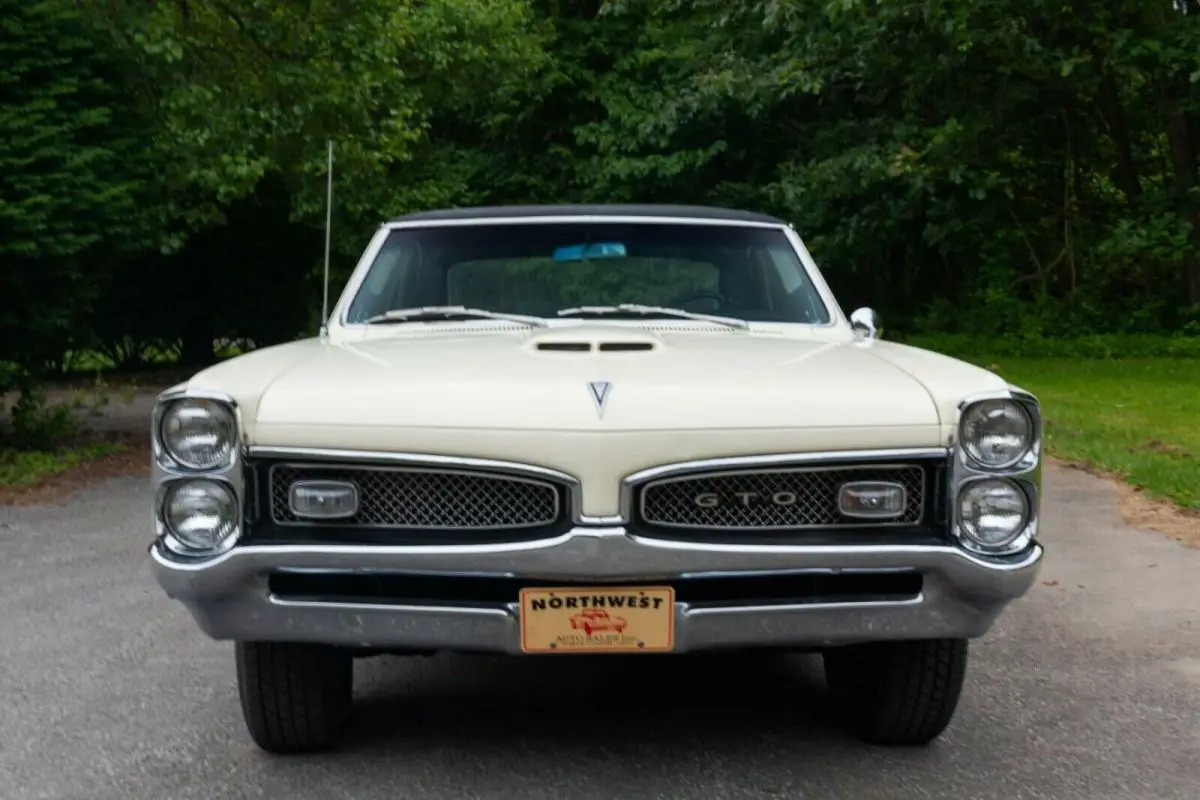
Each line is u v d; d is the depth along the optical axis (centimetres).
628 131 2580
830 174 2292
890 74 2314
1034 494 367
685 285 516
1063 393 1630
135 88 1249
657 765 416
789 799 386
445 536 359
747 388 372
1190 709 479
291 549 356
